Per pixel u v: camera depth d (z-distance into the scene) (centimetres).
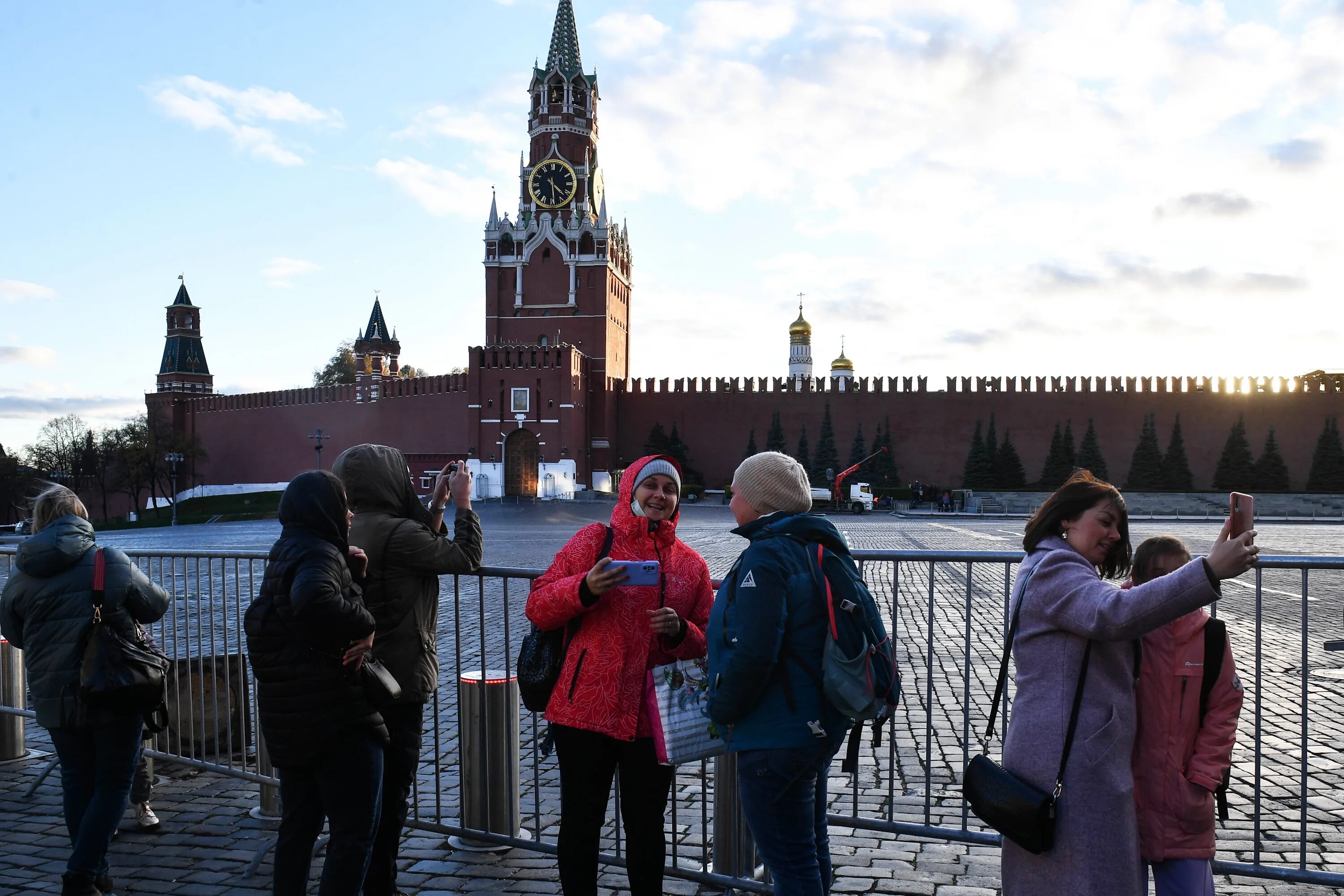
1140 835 304
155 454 7375
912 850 453
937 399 6397
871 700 298
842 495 5509
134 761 420
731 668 299
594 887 353
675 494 371
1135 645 305
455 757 634
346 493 372
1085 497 303
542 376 5991
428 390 6500
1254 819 490
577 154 6988
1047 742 287
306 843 353
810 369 10619
